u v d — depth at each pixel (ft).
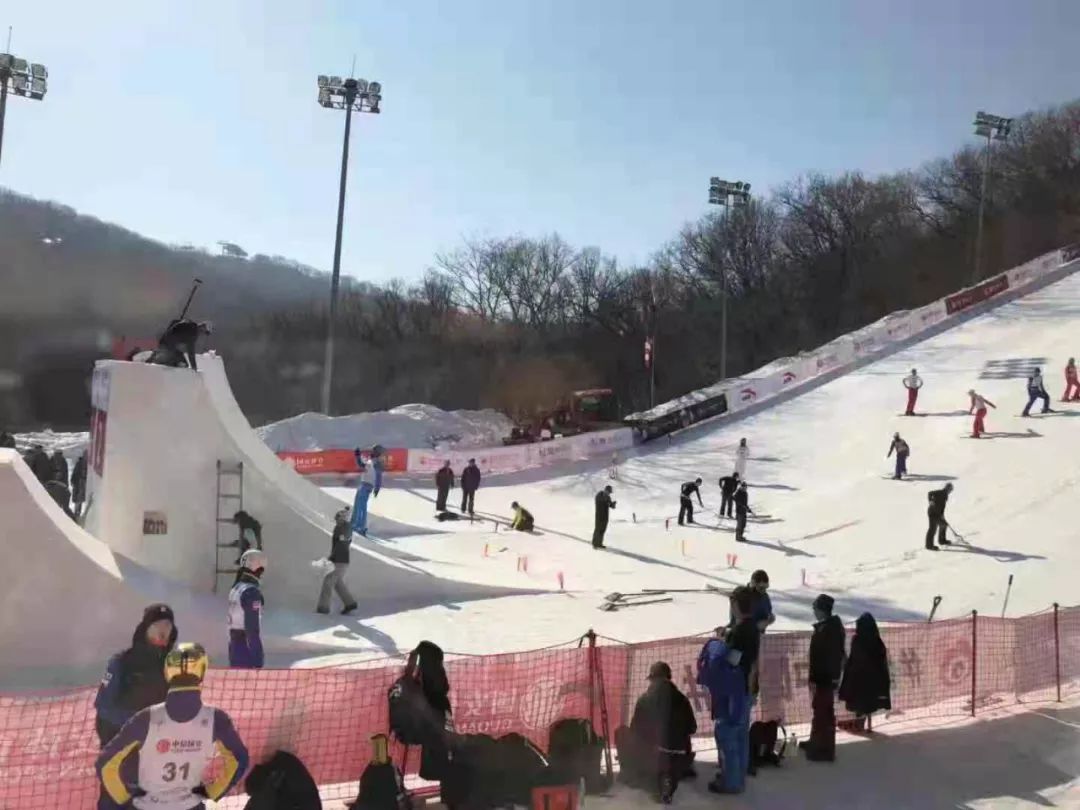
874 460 85.10
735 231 224.74
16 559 32.09
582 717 23.52
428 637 37.91
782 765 24.07
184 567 40.06
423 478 99.40
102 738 16.84
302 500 58.65
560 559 59.62
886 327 144.05
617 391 212.02
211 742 13.82
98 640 32.99
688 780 22.67
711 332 218.59
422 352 185.16
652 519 77.25
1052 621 32.48
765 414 113.19
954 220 210.59
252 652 28.94
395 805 18.63
